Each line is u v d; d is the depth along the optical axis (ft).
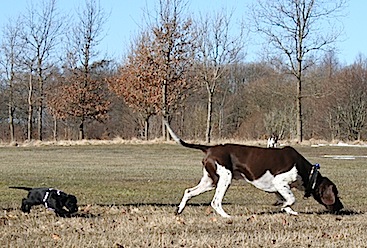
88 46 173.06
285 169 37.65
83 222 34.45
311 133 183.73
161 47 149.89
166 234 30.63
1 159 102.94
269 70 178.60
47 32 170.30
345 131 180.55
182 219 35.78
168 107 156.15
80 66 172.86
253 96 194.90
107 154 118.73
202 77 152.56
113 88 164.14
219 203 37.06
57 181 62.90
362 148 132.05
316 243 28.81
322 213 39.81
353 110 179.01
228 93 210.59
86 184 59.93
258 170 37.42
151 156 114.32
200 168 84.64
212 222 34.71
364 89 179.93
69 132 205.46
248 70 216.13
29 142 147.64
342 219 36.99
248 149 37.73
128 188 56.54
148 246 27.71
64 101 172.86
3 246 27.63
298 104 143.84
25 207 37.73
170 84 151.23
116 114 208.95
